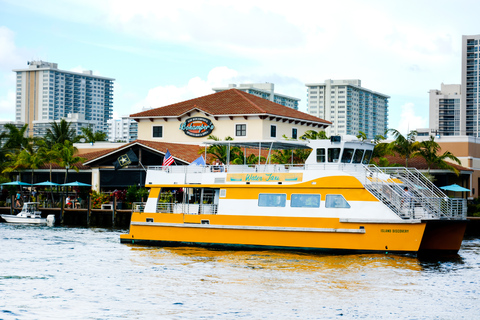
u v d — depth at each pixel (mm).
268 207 33688
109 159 62594
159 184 37531
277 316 21172
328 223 32188
